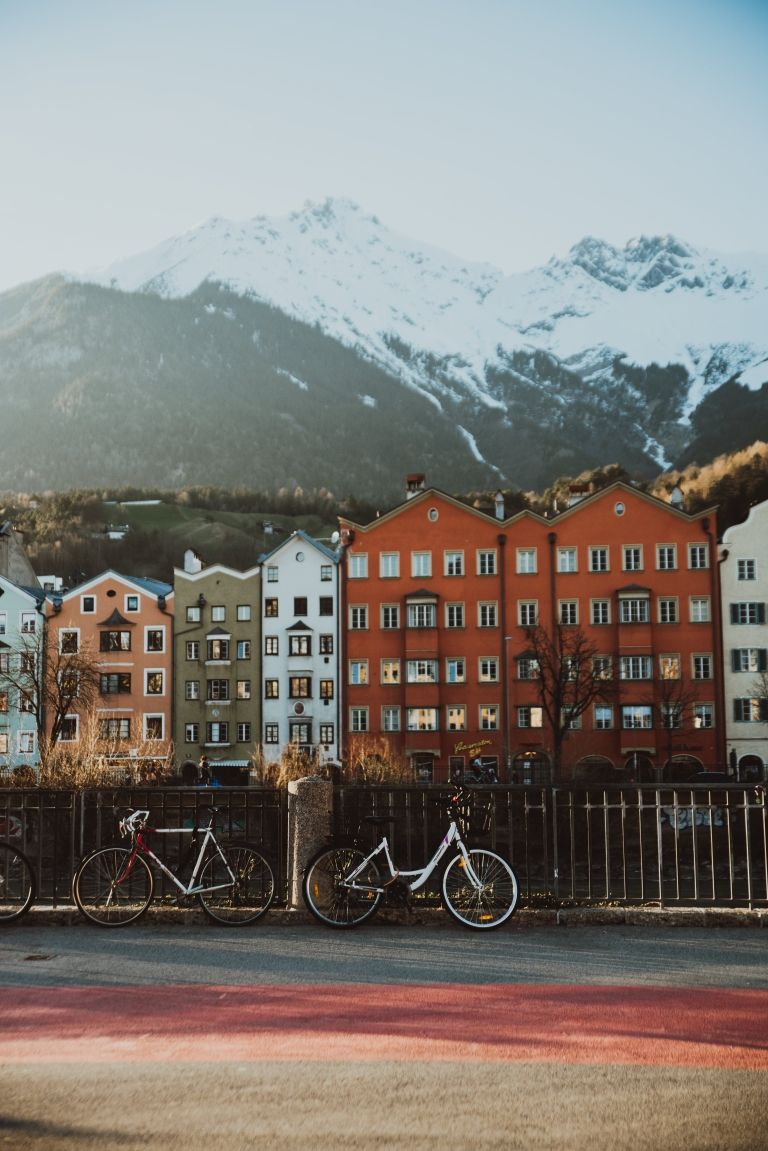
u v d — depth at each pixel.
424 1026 9.29
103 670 87.25
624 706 79.94
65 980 11.09
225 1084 7.89
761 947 12.63
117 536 179.00
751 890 14.52
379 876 14.18
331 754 78.19
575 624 81.81
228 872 14.41
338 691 84.31
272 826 16.06
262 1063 8.34
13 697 86.44
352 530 85.62
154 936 13.52
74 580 104.81
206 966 11.73
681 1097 7.61
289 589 86.06
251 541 191.88
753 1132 7.04
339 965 11.75
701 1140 6.93
